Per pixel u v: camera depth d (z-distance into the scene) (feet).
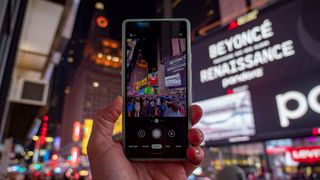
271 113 70.03
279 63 71.41
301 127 63.10
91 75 294.25
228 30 86.74
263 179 91.20
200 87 90.89
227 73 83.41
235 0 116.16
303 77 65.98
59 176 49.08
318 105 61.11
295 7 70.85
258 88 74.43
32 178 39.27
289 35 71.00
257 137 71.05
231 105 79.77
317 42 64.80
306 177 77.10
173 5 176.65
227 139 77.36
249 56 78.64
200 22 146.41
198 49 95.35
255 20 79.82
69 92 293.43
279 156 89.45
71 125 270.26
